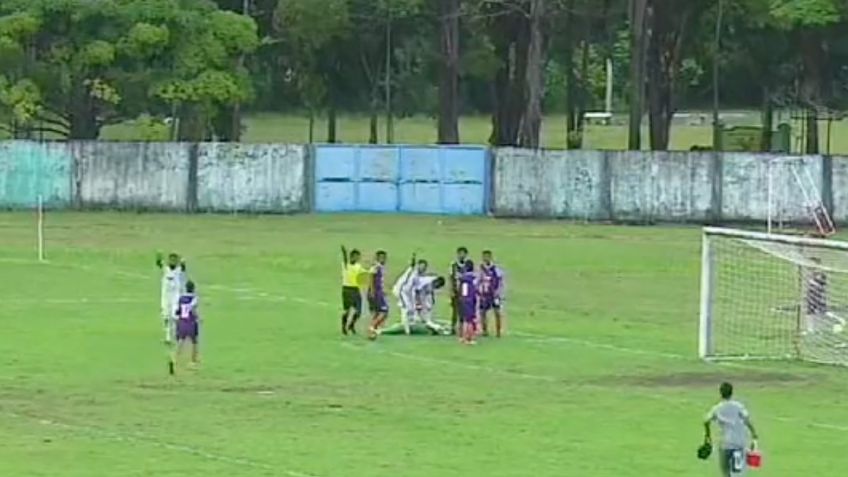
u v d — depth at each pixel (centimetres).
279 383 10050
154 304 13662
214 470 7512
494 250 18438
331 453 7938
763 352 11738
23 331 12069
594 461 7831
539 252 18388
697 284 15938
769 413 9338
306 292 14725
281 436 8356
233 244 18538
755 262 15112
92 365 10588
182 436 8325
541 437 8431
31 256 17012
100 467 7544
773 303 13650
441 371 10625
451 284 12712
